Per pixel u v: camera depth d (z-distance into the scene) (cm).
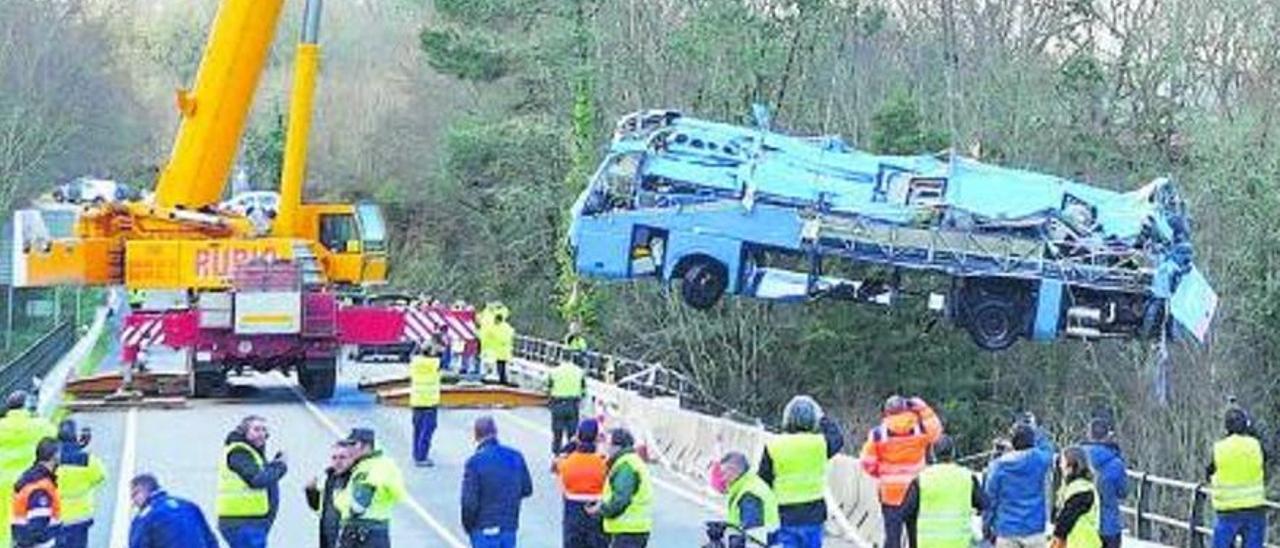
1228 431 2012
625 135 3138
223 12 3828
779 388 5934
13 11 7900
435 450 3212
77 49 8575
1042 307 3144
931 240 3138
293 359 3891
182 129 3850
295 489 2691
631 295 6184
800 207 3123
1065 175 5744
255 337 3791
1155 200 3166
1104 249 3142
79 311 6712
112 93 9294
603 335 6175
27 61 7788
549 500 2669
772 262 3641
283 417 3656
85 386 3941
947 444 1574
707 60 6122
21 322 6619
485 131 6806
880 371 5638
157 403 3806
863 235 3125
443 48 6812
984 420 5516
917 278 4697
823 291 3195
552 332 7119
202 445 3195
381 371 4897
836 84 6153
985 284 3181
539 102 7062
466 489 1684
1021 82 5900
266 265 3784
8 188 6856
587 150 6200
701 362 6028
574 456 1789
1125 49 5862
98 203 3881
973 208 3145
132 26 11362
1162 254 3147
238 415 3688
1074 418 5406
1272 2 5541
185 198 3853
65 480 1856
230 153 3869
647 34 6341
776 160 3127
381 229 4066
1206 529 2280
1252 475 1981
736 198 3116
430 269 7938
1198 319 3212
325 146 9400
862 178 3153
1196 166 5294
